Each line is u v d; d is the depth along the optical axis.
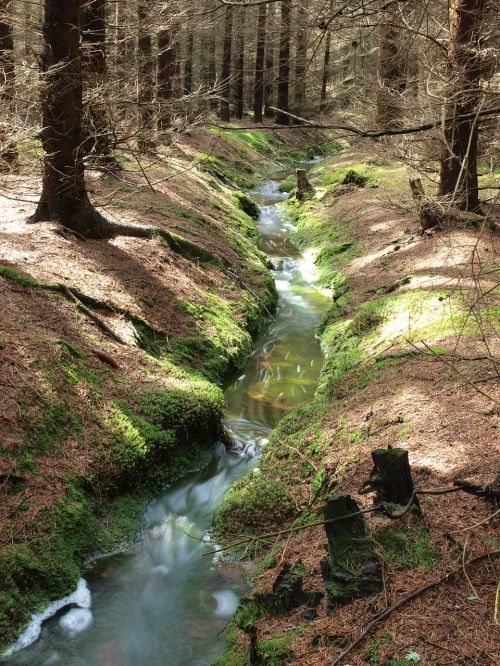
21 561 5.20
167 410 7.43
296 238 17.11
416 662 3.31
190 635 5.00
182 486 7.22
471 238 10.98
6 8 11.83
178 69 23.30
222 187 18.95
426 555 4.06
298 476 6.45
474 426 5.78
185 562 5.94
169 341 9.01
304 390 9.43
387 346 8.52
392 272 11.61
